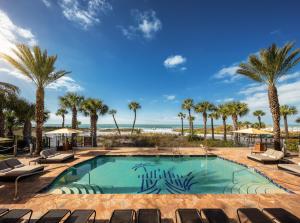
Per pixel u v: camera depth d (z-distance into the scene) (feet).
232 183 28.40
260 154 41.81
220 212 13.48
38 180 25.96
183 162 43.39
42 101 47.52
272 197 19.90
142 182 29.43
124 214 12.83
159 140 73.10
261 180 28.91
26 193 21.03
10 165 26.89
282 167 30.35
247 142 76.79
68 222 11.91
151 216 12.65
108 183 28.81
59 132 47.70
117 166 39.75
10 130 71.67
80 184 28.19
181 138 87.76
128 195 20.40
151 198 19.63
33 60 44.91
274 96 47.42
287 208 17.47
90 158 42.63
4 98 58.90
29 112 65.00
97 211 16.75
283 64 46.14
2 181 25.22
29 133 66.90
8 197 19.84
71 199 19.31
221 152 51.72
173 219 15.49
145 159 46.39
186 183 28.84
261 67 46.60
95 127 71.72
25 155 45.52
